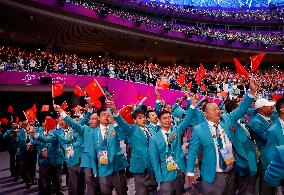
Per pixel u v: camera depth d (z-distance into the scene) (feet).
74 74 62.44
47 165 22.52
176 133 15.25
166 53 115.65
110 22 80.94
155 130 17.19
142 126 16.71
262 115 16.29
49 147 22.47
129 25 86.53
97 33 84.43
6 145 52.11
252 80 14.39
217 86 70.33
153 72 77.36
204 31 115.96
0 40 83.05
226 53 117.50
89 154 17.70
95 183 18.06
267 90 76.18
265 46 117.08
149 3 117.91
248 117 20.98
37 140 22.17
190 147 13.76
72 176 20.06
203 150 13.69
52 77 58.23
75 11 71.10
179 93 66.49
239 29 134.82
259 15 132.26
